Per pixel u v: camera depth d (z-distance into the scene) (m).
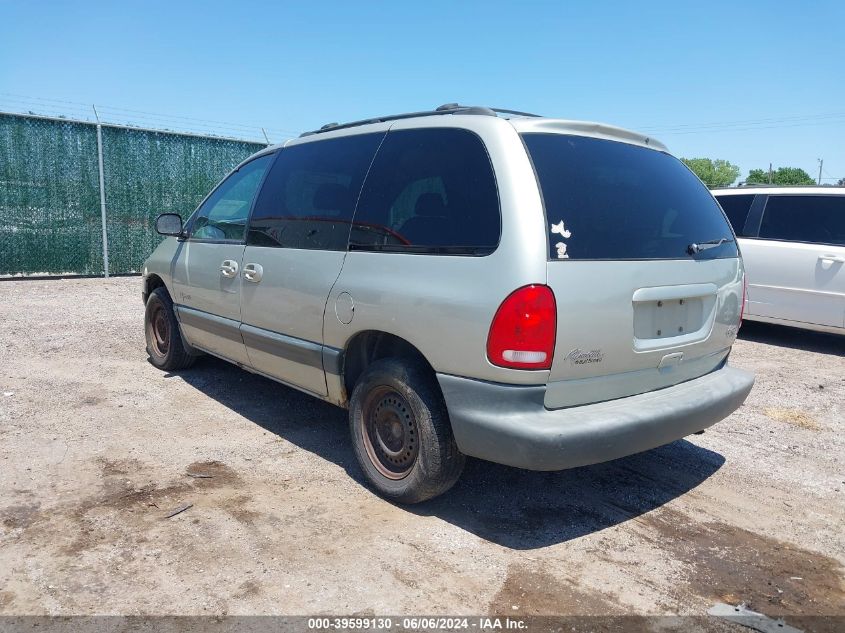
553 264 3.04
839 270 7.74
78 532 3.31
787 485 4.21
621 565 3.22
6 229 11.52
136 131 12.64
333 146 4.28
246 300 4.59
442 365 3.26
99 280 12.23
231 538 3.31
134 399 5.35
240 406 5.25
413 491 3.55
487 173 3.26
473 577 3.07
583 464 3.12
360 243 3.76
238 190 5.09
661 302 3.48
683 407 3.44
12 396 5.31
